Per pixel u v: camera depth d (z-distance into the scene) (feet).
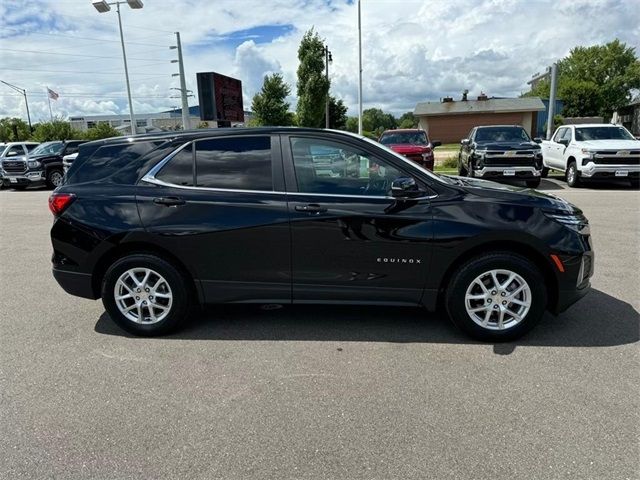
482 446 8.53
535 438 8.70
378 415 9.52
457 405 9.80
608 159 43.04
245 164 13.17
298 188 12.93
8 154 67.67
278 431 9.09
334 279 12.94
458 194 12.67
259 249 12.94
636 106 203.82
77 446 8.77
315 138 13.06
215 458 8.38
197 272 13.25
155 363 11.94
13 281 19.43
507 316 12.74
